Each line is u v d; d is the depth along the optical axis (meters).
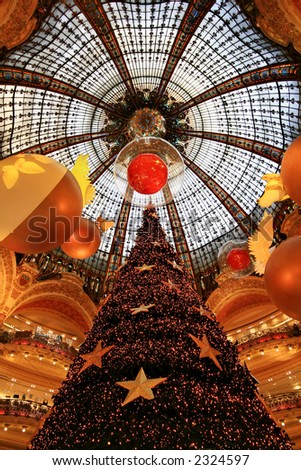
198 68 18.14
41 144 18.94
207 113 20.08
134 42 17.08
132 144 6.26
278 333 16.84
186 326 8.51
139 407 5.93
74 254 5.32
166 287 10.50
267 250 4.83
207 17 15.31
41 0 12.50
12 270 17.61
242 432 5.84
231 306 20.58
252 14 12.74
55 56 15.99
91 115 19.69
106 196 22.39
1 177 3.27
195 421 5.74
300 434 12.95
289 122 17.70
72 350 17.55
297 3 10.55
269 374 16.64
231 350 8.83
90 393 6.85
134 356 7.22
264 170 20.25
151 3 14.93
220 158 21.33
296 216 17.08
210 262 22.48
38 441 6.75
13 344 15.90
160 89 19.62
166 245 15.21
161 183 5.76
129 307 9.59
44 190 3.26
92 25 15.45
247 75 17.12
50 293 19.31
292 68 14.94
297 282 3.49
